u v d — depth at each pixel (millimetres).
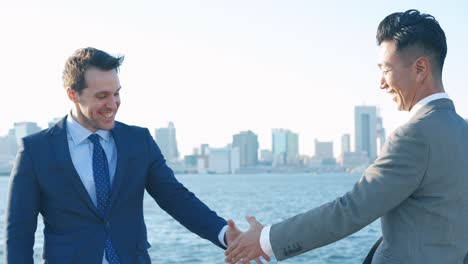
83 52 3121
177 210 3439
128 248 3145
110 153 3234
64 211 3086
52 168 3092
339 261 13617
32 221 3086
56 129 3182
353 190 2654
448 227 2492
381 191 2555
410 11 2645
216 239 3389
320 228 2697
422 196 2533
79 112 3168
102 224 3104
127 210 3188
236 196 53500
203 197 51969
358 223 2609
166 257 14617
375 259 2652
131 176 3205
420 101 2621
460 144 2529
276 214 30703
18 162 3111
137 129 3359
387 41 2654
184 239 18312
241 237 2928
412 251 2514
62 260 3021
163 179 3408
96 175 3148
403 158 2531
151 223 24891
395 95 2697
